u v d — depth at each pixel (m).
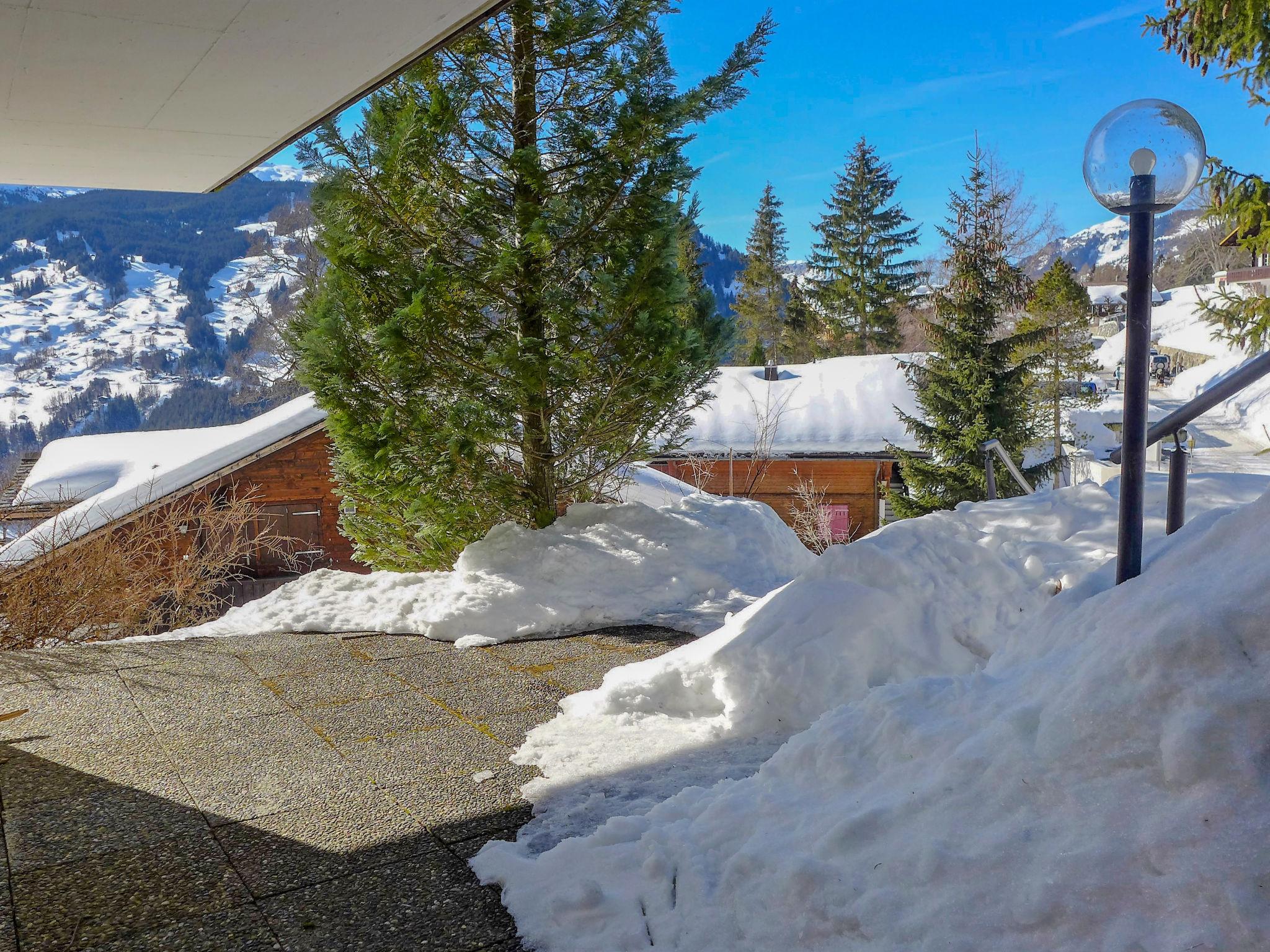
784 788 2.68
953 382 21.62
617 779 3.37
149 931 2.46
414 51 4.20
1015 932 1.77
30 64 3.91
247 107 4.64
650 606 6.36
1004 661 2.84
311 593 6.75
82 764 3.67
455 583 6.45
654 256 7.18
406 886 2.67
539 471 7.61
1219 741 1.75
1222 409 36.47
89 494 14.22
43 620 8.42
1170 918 1.61
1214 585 2.07
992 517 4.62
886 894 2.00
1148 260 2.85
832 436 22.38
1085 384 38.88
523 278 7.23
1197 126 2.83
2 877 2.76
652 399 7.32
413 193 7.20
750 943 2.12
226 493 13.64
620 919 2.36
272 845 2.94
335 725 4.11
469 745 3.84
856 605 3.95
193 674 4.97
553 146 7.42
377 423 7.46
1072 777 1.96
